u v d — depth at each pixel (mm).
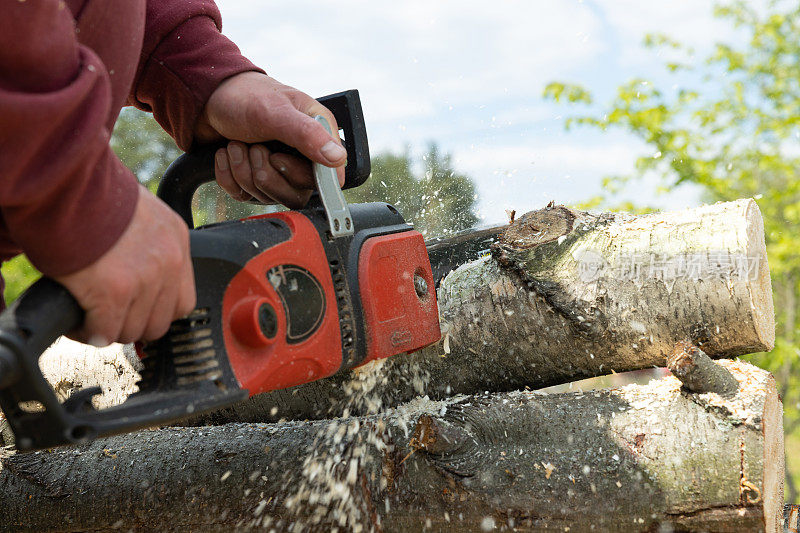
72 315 1123
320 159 1673
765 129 6535
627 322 1972
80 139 1051
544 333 2076
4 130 981
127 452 2150
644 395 1807
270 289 1460
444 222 2998
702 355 1697
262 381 1432
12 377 984
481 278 2193
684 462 1611
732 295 1857
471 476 1723
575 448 1720
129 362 2570
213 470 1986
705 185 6363
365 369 2141
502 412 1810
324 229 1677
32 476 2170
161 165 8625
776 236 6266
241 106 1793
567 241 2102
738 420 1620
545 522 1668
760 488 1543
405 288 1827
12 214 1076
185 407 1213
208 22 1977
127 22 1504
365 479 1828
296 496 1874
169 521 2002
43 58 1028
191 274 1277
